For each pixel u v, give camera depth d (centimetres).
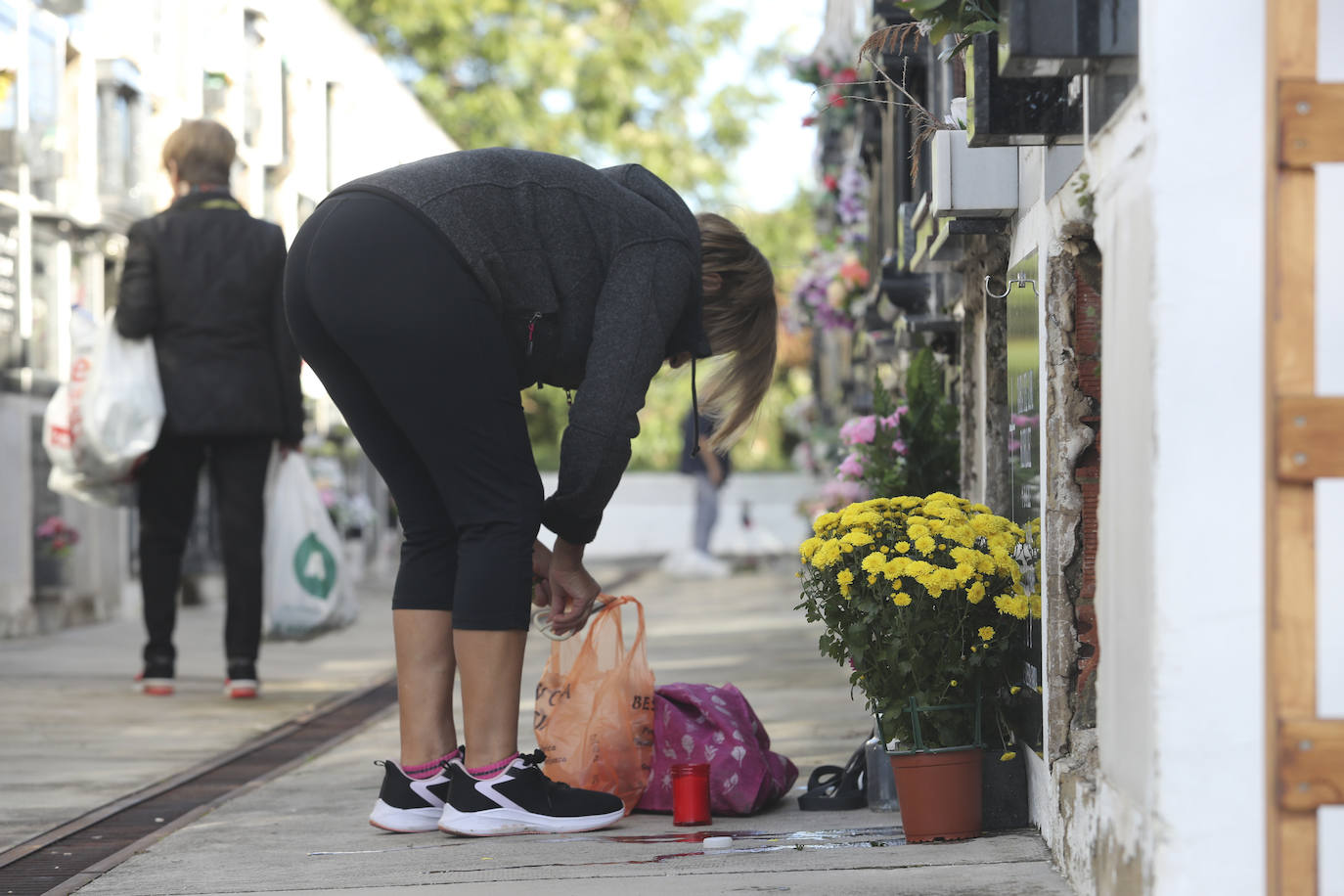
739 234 462
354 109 1797
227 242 824
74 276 1439
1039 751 399
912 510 445
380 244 411
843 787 477
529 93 3681
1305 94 265
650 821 457
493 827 429
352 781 559
